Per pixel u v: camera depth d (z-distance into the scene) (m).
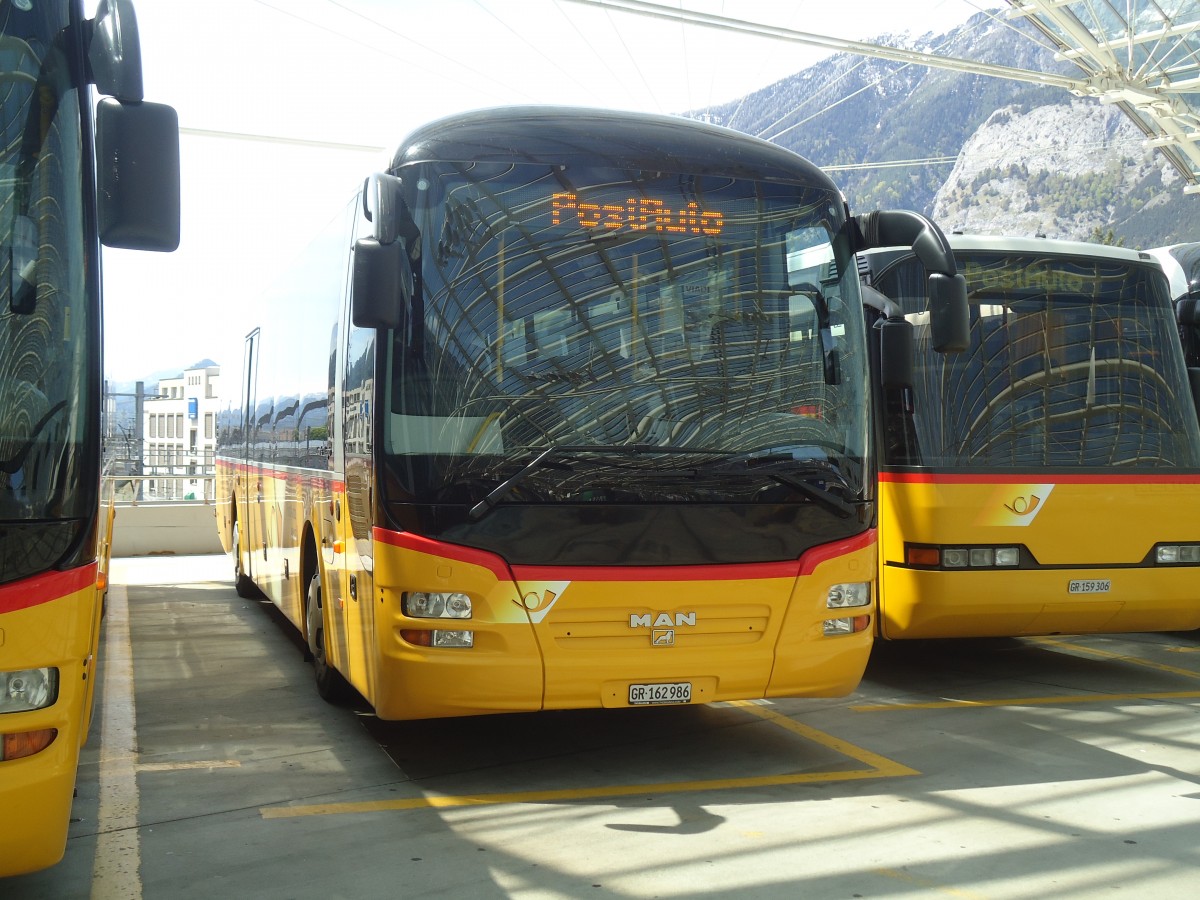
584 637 5.64
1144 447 8.35
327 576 7.19
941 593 7.83
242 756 6.46
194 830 5.20
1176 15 25.50
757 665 5.88
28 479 3.79
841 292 6.30
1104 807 5.52
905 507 7.99
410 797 5.70
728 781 5.96
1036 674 8.95
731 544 5.84
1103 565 8.10
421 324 5.60
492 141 5.85
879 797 5.68
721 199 6.10
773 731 7.05
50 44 4.05
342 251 7.05
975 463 7.98
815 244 6.26
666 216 5.99
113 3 4.01
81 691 3.93
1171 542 8.28
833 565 6.05
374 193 5.51
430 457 5.54
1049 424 8.20
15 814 3.74
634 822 5.30
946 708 7.71
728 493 5.85
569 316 5.77
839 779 6.00
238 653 9.77
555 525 5.60
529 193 5.83
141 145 3.93
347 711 7.59
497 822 5.30
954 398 8.10
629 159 6.00
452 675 5.50
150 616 11.95
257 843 5.02
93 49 4.00
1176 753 6.53
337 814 5.43
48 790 3.79
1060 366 8.38
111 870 4.70
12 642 3.73
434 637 5.52
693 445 5.82
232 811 5.47
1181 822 5.29
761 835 5.11
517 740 6.83
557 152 5.91
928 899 4.38
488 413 5.60
